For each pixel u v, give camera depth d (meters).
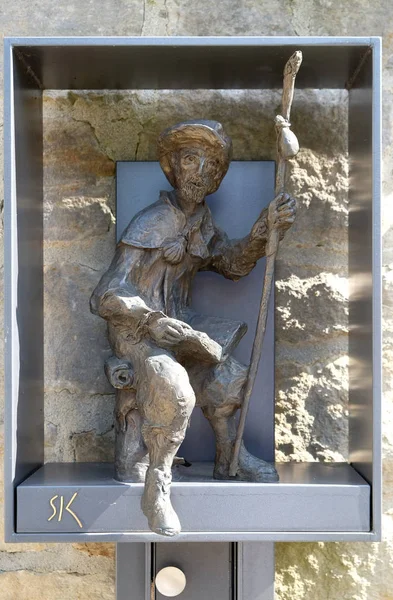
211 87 1.62
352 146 1.58
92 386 1.62
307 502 1.37
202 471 1.50
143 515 1.37
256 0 1.66
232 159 1.63
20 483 1.40
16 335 1.39
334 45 1.38
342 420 1.62
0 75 1.62
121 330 1.39
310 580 1.60
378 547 1.61
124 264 1.40
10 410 1.35
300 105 1.64
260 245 1.48
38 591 1.60
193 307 1.59
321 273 1.63
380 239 1.38
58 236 1.63
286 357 1.62
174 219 1.44
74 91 1.64
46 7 1.65
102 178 1.63
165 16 1.66
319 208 1.64
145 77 1.55
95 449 1.62
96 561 1.61
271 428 1.57
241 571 1.55
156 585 1.53
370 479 1.40
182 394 1.29
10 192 1.36
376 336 1.38
